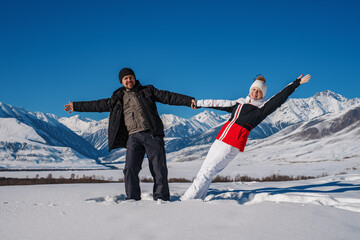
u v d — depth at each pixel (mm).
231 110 5188
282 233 2807
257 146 195125
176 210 3850
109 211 3906
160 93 5199
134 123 5129
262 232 2842
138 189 5176
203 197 5129
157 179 5051
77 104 5422
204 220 3334
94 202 4707
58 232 3014
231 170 69438
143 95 5148
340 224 3109
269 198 5082
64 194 6094
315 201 4430
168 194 5059
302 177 21312
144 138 5070
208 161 4965
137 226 3164
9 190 7410
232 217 3436
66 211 4020
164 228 3055
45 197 5695
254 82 5004
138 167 5195
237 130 4859
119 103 5281
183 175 51750
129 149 5160
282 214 3535
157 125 5047
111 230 3035
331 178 9984
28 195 6094
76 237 2834
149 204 4297
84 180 18797
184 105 5211
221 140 4926
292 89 4789
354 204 4133
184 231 2928
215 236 2748
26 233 3004
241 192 5727
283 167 74812
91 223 3338
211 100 5121
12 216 3787
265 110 4820
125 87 5262
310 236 2705
